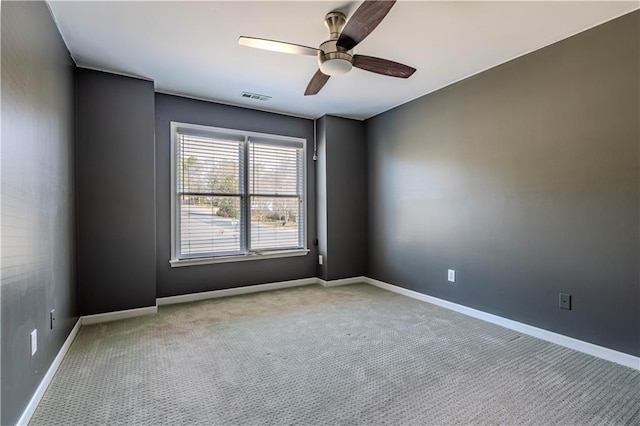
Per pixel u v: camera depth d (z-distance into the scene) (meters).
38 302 1.78
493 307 2.98
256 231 4.19
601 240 2.28
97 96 3.00
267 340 2.58
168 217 3.62
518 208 2.78
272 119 4.30
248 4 2.06
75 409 1.68
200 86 3.41
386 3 1.73
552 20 2.23
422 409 1.68
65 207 2.46
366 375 2.03
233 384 1.93
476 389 1.87
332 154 4.46
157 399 1.77
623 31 2.16
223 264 3.94
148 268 3.23
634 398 1.78
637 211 2.12
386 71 2.55
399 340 2.58
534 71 2.66
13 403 1.44
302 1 2.03
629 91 2.14
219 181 3.94
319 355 2.32
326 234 4.43
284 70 3.03
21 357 1.53
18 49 1.54
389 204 4.24
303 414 1.65
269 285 4.25
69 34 2.39
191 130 3.75
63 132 2.44
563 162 2.48
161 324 2.93
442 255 3.49
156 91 3.54
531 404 1.72
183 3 2.04
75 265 2.78
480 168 3.09
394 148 4.14
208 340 2.58
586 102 2.35
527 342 2.53
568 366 2.14
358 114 4.43
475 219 3.14
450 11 2.12
